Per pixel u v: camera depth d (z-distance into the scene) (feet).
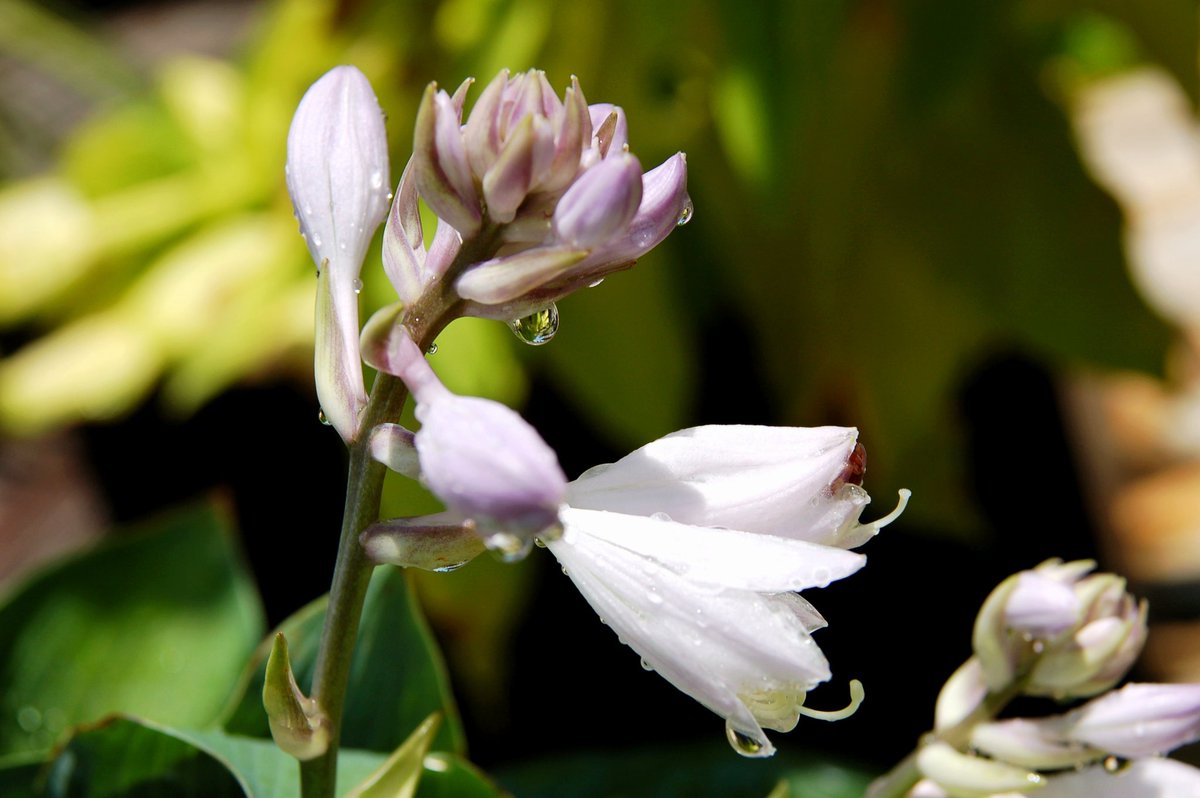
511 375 2.34
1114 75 3.05
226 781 1.66
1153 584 3.28
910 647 2.70
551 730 2.63
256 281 2.84
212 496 1.89
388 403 1.42
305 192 1.45
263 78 2.95
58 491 3.34
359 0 2.67
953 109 2.74
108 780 1.66
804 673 1.39
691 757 1.96
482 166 1.41
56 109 3.96
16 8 3.45
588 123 1.41
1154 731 1.54
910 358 2.76
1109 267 2.73
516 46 2.28
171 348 2.81
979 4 2.30
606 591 1.42
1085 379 3.24
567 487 1.44
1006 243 2.73
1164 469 3.69
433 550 1.41
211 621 1.86
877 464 2.82
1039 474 2.99
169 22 4.33
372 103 1.46
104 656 1.83
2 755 1.79
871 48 2.54
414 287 1.43
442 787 1.66
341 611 1.44
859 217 2.67
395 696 1.74
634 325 2.42
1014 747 1.56
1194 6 2.57
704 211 2.63
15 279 3.08
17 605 1.83
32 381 2.84
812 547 1.40
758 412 2.76
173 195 3.19
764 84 2.20
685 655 1.40
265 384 2.86
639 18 2.21
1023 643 1.57
